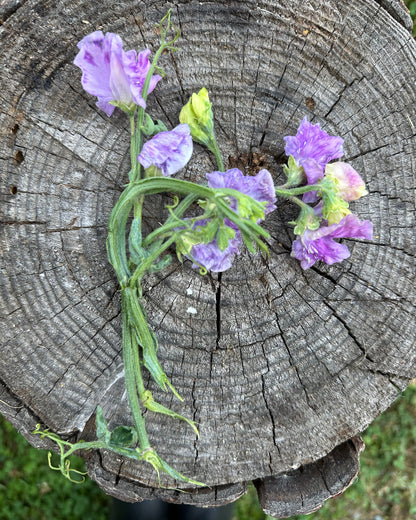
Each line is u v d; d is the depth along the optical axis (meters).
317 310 0.38
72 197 0.36
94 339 0.37
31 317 0.37
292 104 0.37
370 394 0.39
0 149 0.36
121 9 0.35
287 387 0.38
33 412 0.37
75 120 0.36
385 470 0.62
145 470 0.38
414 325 0.38
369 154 0.37
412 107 0.37
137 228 0.33
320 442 0.39
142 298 0.36
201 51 0.36
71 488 0.57
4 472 0.56
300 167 0.35
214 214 0.32
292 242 0.37
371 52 0.37
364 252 0.38
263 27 0.36
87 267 0.37
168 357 0.38
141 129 0.34
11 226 0.36
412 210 0.38
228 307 0.38
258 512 0.60
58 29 0.35
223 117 0.37
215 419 0.38
